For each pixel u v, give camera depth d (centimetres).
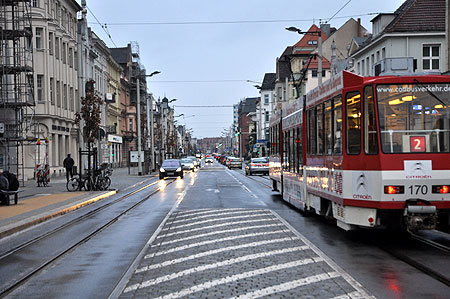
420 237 1184
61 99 4719
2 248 1123
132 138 8519
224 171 6556
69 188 3019
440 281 768
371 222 1029
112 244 1157
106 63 7106
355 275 811
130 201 2273
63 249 1095
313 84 6838
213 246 1087
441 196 1002
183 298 681
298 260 921
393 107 1028
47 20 4362
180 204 2092
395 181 1000
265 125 11675
